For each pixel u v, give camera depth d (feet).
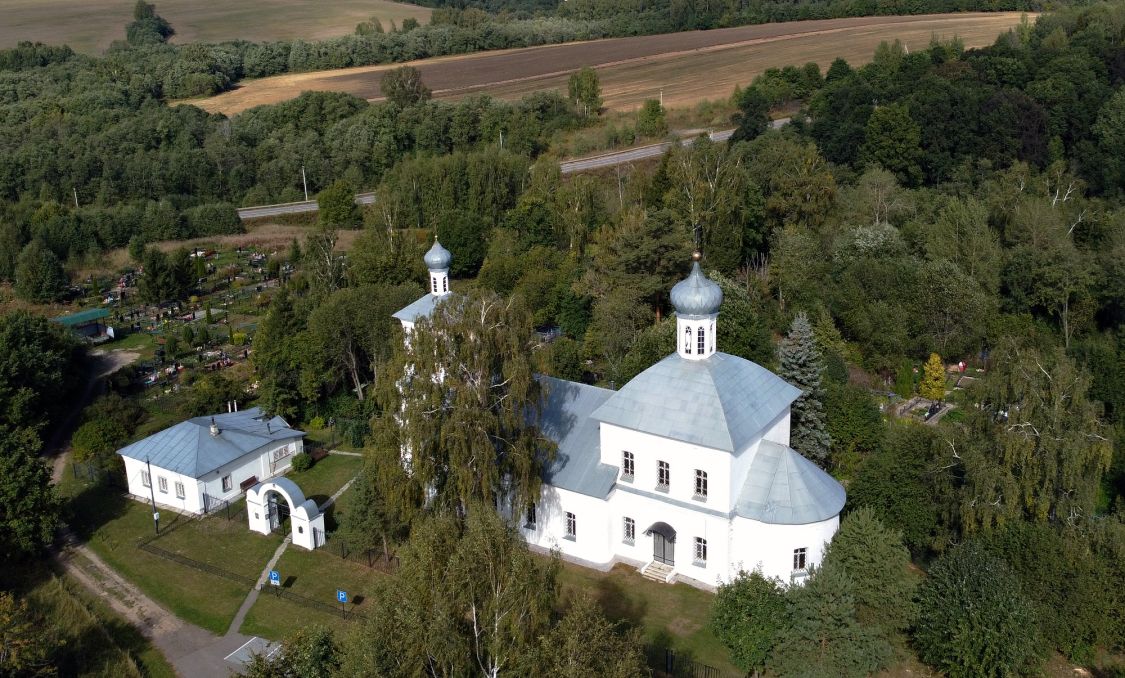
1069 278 355.15
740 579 191.01
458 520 188.75
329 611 210.59
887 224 396.16
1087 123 488.02
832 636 182.39
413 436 191.31
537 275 379.76
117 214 567.59
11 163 638.94
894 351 332.19
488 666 131.34
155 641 203.41
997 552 200.75
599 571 217.97
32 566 235.20
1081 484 205.36
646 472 212.43
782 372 262.26
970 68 554.46
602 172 568.41
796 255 368.27
